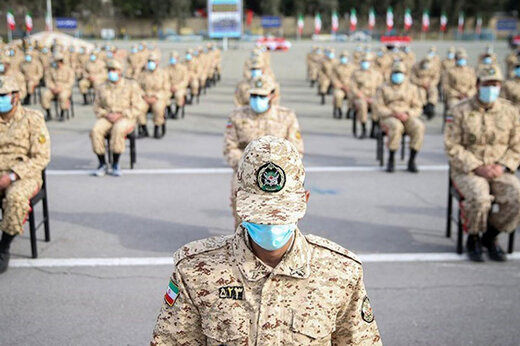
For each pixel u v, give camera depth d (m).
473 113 6.09
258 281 2.02
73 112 17.53
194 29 78.81
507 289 5.37
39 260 5.99
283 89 24.70
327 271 2.06
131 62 21.97
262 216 1.87
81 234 6.81
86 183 9.21
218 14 47.00
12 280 5.50
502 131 6.04
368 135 13.88
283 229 1.91
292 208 1.91
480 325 4.68
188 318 2.08
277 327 2.00
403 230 7.04
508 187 5.84
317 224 7.23
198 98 20.27
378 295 5.20
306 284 2.03
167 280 5.52
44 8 70.44
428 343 4.40
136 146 12.30
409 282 5.50
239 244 2.06
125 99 9.66
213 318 2.02
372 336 2.14
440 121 16.34
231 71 33.25
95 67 19.83
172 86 16.20
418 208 7.96
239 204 1.94
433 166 10.50
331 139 13.29
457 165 6.10
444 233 6.95
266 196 1.96
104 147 9.62
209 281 2.04
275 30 77.25
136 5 76.69
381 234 6.88
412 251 6.33
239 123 6.09
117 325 4.66
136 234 6.82
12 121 5.77
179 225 7.17
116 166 9.66
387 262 6.00
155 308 4.96
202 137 13.47
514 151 6.07
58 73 16.00
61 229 6.98
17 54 20.14
